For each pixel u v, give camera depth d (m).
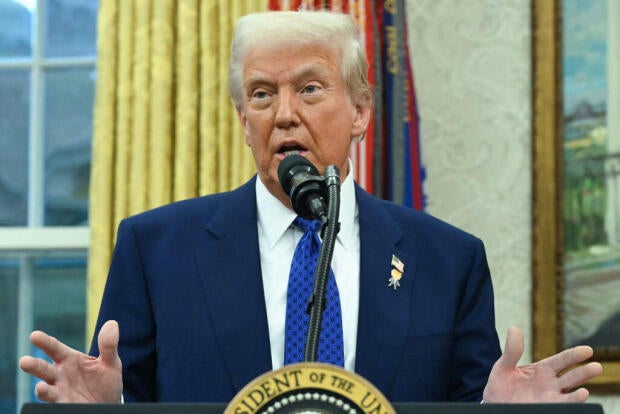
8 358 6.55
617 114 5.89
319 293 2.50
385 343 3.33
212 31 5.99
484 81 6.05
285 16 3.45
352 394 2.11
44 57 6.80
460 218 5.98
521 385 2.70
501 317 5.89
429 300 3.47
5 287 6.61
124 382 3.36
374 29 5.76
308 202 2.70
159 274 3.46
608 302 5.76
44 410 2.21
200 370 3.28
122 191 5.97
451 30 6.11
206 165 5.89
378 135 5.70
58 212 6.68
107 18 6.09
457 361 3.50
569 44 5.96
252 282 3.41
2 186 6.71
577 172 5.88
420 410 2.22
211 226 3.54
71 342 6.57
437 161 6.03
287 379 2.11
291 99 3.40
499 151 6.00
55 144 6.73
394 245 3.55
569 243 5.84
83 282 6.61
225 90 5.94
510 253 5.93
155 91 6.00
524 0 6.07
